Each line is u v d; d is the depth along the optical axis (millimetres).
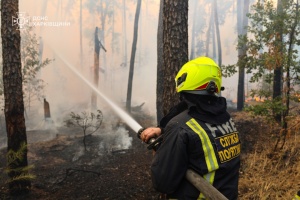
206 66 1639
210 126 1607
